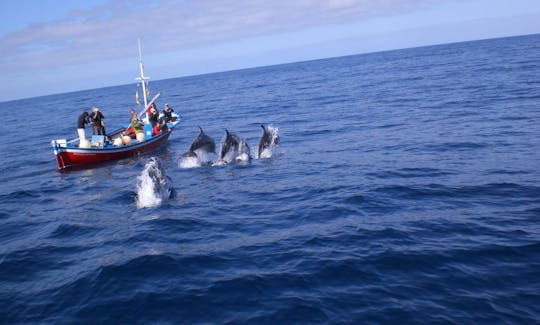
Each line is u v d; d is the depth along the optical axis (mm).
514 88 31703
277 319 5996
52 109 81438
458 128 19906
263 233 9461
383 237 8539
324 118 29500
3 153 27203
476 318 5711
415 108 28672
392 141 18906
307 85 68188
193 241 9250
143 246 9117
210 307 6445
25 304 7039
